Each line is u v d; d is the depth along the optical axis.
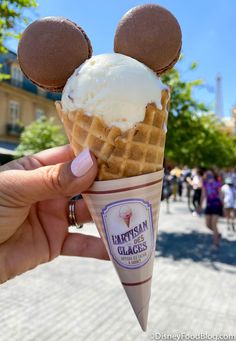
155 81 0.14
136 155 0.14
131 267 0.14
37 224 0.19
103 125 0.13
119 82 0.13
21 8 0.50
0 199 0.15
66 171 0.14
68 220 0.20
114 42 0.15
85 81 0.13
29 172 0.15
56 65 0.14
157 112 0.14
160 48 0.14
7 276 0.18
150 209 0.14
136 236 0.14
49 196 0.15
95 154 0.14
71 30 0.14
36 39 0.14
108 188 0.14
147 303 0.15
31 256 0.19
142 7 0.15
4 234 0.17
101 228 0.15
